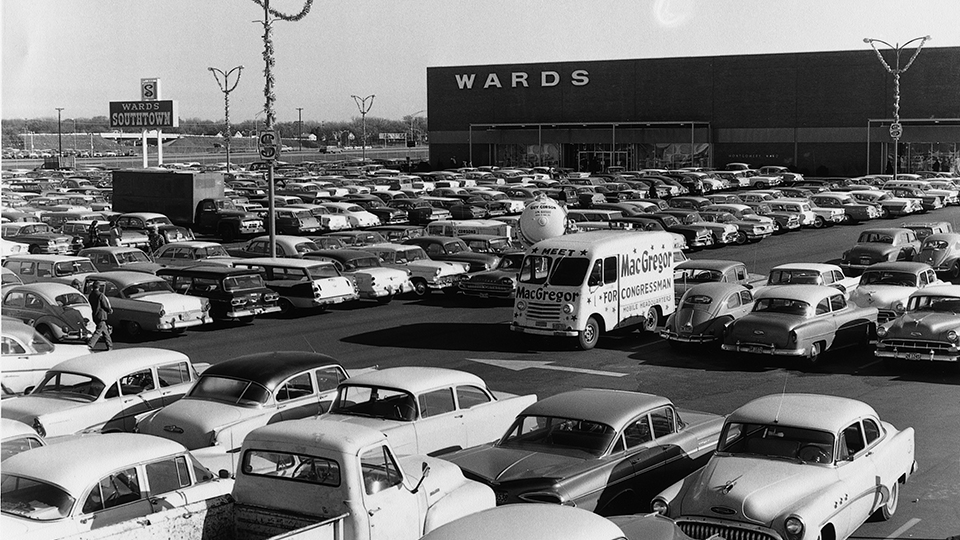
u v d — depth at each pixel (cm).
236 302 2612
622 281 2397
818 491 1027
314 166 10362
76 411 1400
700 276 2670
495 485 1077
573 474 1074
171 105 8294
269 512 901
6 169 10175
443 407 1322
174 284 2661
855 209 5397
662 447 1184
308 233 5053
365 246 3362
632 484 1130
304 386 1435
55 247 4012
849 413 1135
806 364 2105
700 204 5222
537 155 9625
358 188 6581
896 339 2031
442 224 3838
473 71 9794
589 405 1198
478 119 9844
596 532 713
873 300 2466
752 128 8719
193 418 1346
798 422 1105
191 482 1039
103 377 1441
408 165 10338
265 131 3338
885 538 1130
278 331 2616
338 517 836
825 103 8406
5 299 2416
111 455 988
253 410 1370
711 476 1055
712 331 2242
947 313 2073
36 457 980
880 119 8181
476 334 2559
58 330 2362
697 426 1268
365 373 1380
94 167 11400
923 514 1210
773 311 2161
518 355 2281
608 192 6381
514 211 5744
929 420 1662
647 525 888
